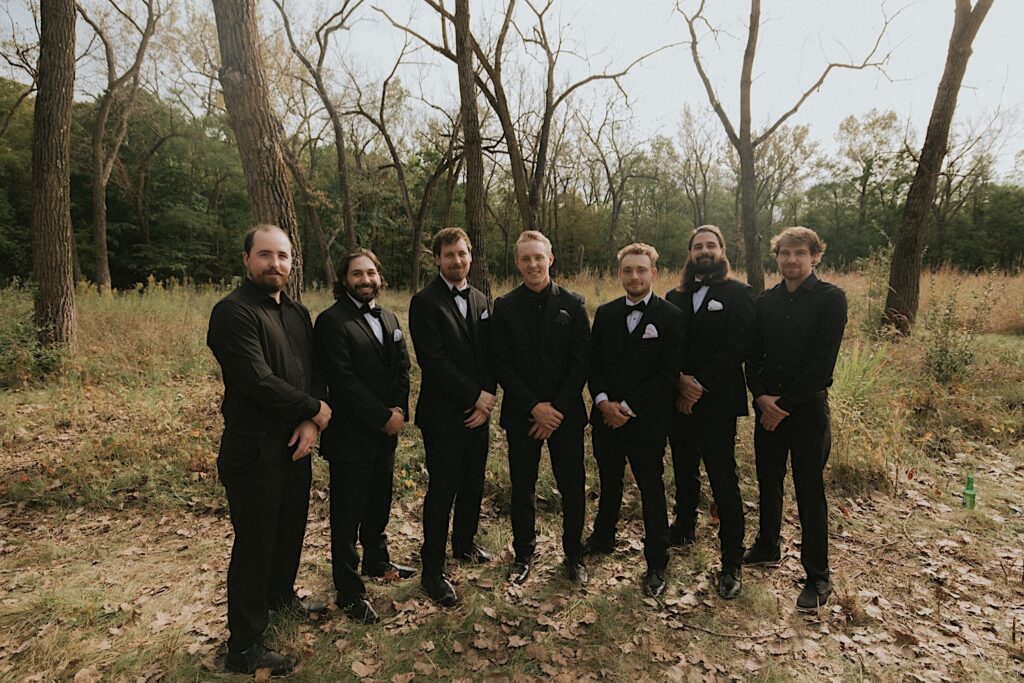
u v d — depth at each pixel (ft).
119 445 15.83
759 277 32.99
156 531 12.60
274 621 9.14
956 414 18.01
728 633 9.04
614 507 11.16
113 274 92.94
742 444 15.70
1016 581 10.25
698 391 10.05
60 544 11.96
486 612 9.46
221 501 13.66
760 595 9.89
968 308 30.50
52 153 24.40
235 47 16.31
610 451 10.80
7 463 15.47
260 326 7.89
